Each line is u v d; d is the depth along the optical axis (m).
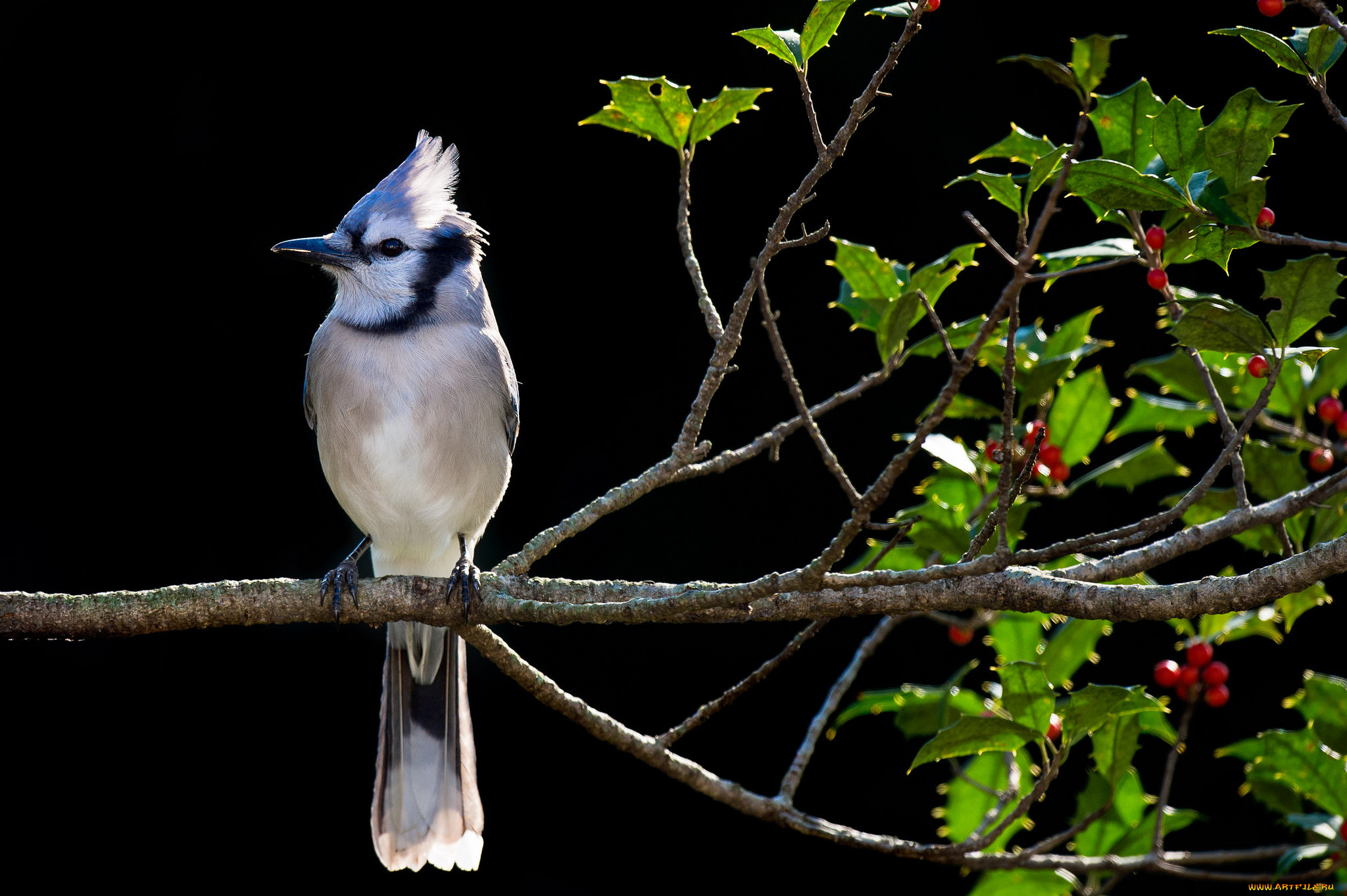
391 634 6.62
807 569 4.31
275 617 5.33
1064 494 6.52
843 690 6.02
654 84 5.47
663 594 5.31
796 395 4.68
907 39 4.48
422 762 6.50
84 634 5.16
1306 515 6.16
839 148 4.61
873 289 6.23
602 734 5.36
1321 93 4.68
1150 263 5.10
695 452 5.54
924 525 6.29
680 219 5.62
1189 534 4.81
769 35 4.72
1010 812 6.26
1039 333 6.66
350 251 6.75
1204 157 5.05
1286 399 6.43
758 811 5.52
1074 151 3.77
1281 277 4.59
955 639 6.68
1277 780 6.40
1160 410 6.64
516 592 5.39
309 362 6.99
